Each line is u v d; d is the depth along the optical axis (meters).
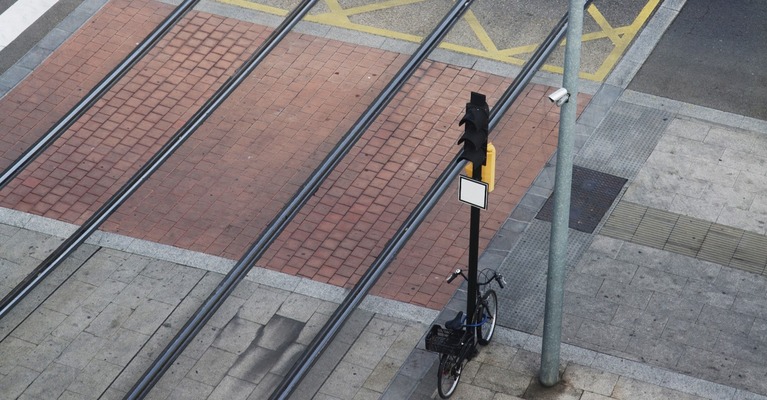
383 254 13.88
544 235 13.97
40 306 13.38
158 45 17.23
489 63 16.64
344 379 12.29
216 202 14.72
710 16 17.34
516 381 12.11
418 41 17.08
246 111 16.03
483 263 13.64
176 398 12.21
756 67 16.45
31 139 15.76
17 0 18.11
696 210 14.25
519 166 14.95
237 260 13.90
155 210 14.63
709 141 15.26
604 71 16.42
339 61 16.80
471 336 11.93
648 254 13.65
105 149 15.56
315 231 14.23
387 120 15.76
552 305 11.35
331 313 13.12
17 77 16.78
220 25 17.55
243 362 12.58
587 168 14.87
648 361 12.33
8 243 14.23
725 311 12.91
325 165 15.14
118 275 13.74
